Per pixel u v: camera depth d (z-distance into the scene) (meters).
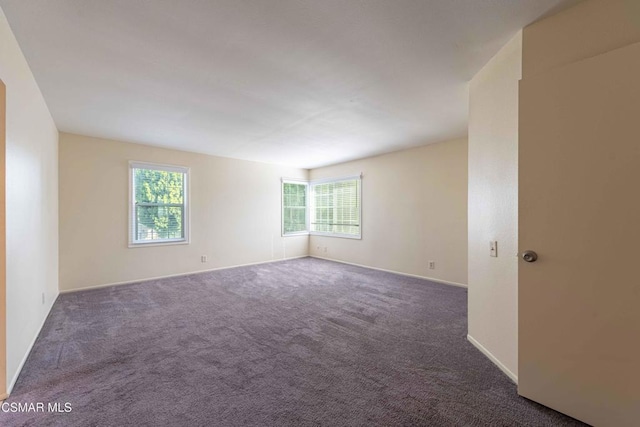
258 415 1.61
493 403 1.70
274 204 6.54
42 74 2.35
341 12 1.64
